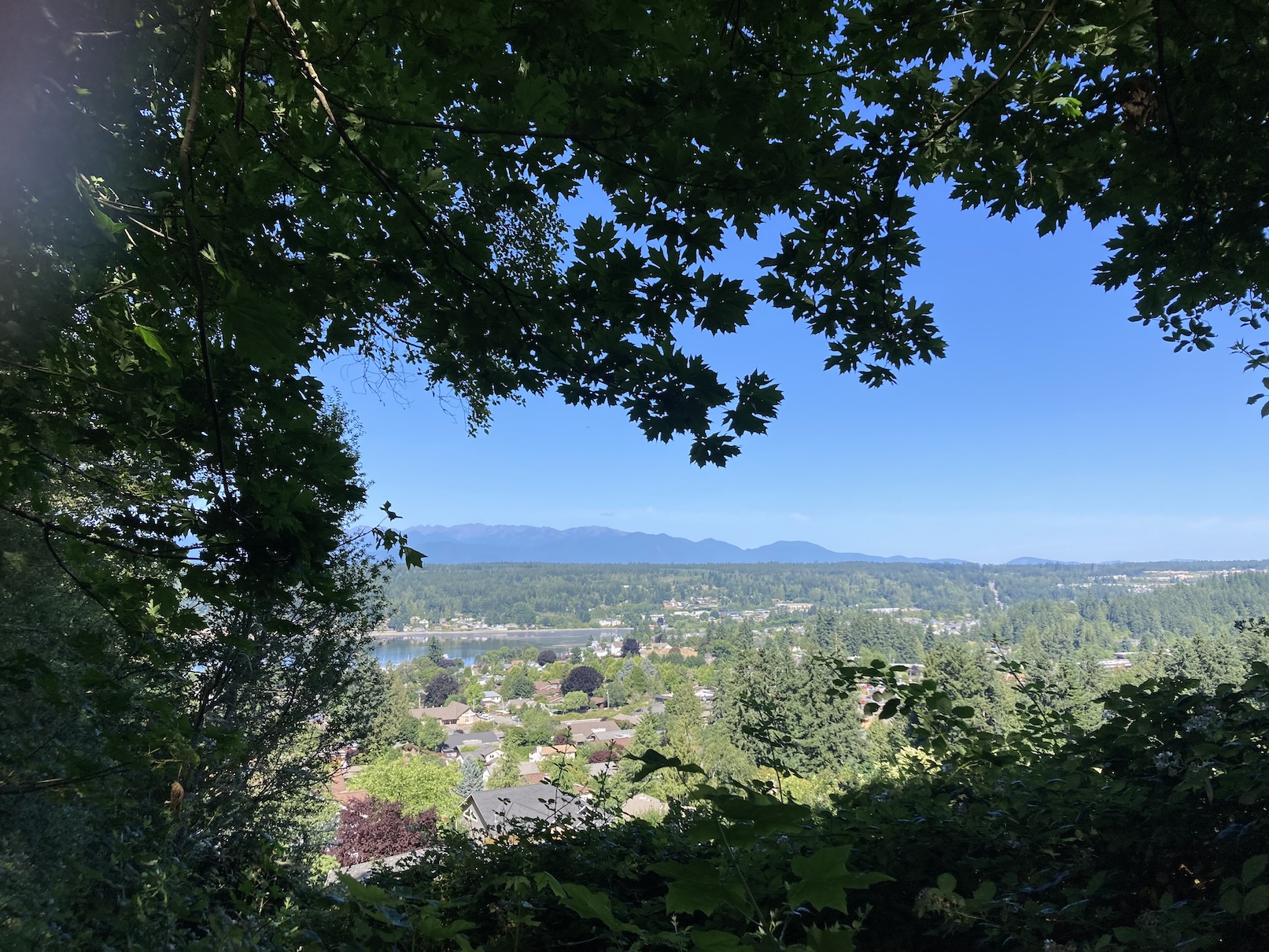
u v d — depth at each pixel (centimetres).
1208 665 2212
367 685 1089
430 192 339
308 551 286
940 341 384
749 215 319
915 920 273
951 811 320
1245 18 308
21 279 209
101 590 266
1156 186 365
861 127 363
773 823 81
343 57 260
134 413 268
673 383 309
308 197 312
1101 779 311
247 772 812
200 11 213
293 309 290
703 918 292
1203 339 479
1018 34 335
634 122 252
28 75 157
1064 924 252
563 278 328
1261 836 242
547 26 228
